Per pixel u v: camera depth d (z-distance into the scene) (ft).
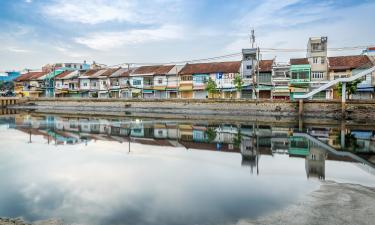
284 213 29.86
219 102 169.07
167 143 81.05
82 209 32.55
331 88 167.22
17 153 66.90
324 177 44.86
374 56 172.96
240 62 203.82
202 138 89.51
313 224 26.84
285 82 179.83
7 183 42.73
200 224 28.25
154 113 183.32
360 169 50.11
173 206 33.22
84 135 96.99
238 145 77.36
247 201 34.55
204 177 46.16
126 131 106.01
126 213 31.37
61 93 266.57
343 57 174.50
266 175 46.93
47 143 81.66
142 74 225.97
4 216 30.71
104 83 246.47
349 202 31.63
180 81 212.64
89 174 48.01
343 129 106.93
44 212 31.78
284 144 77.87
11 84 336.70
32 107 233.35
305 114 144.36
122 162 57.62
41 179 44.86
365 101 133.39
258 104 157.89
